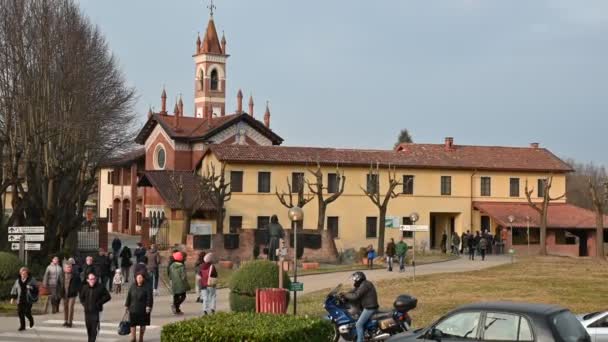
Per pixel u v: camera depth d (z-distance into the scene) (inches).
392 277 1593.3
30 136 1733.5
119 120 2050.9
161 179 2508.6
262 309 860.0
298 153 2578.7
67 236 2022.6
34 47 1726.1
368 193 2362.2
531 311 571.2
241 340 543.5
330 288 1423.5
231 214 2468.0
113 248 1989.4
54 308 1130.7
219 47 4156.0
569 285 1358.3
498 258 2324.1
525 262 1946.4
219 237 2030.0
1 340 887.7
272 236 1840.6
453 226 2797.7
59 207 1905.8
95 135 1915.6
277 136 3115.2
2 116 1764.3
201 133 3014.3
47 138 1755.7
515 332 566.3
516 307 581.3
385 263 2039.9
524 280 1448.1
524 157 2908.5
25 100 1715.1
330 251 2098.9
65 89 1771.7
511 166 2812.5
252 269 979.9
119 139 2073.1
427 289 1320.1
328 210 2573.8
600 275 1549.0
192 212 2192.4
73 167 1913.1
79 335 923.4
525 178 2844.5
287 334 545.6
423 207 2704.2
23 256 1278.3
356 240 2596.0
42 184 1819.6
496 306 587.8
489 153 2886.3
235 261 2037.4
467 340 584.1
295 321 584.7
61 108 1765.5
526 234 2706.7
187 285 1140.5
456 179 2755.9
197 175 2511.1
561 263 1895.9
